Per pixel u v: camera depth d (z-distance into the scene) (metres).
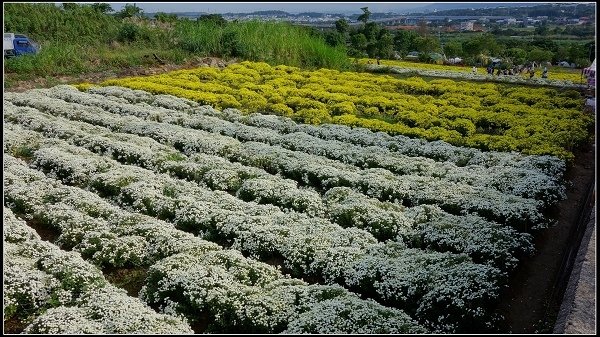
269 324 8.57
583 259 10.00
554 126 21.17
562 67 48.06
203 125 21.02
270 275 10.08
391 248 11.03
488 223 12.12
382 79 31.45
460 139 19.77
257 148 17.80
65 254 10.48
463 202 13.58
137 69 33.19
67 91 26.02
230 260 10.28
